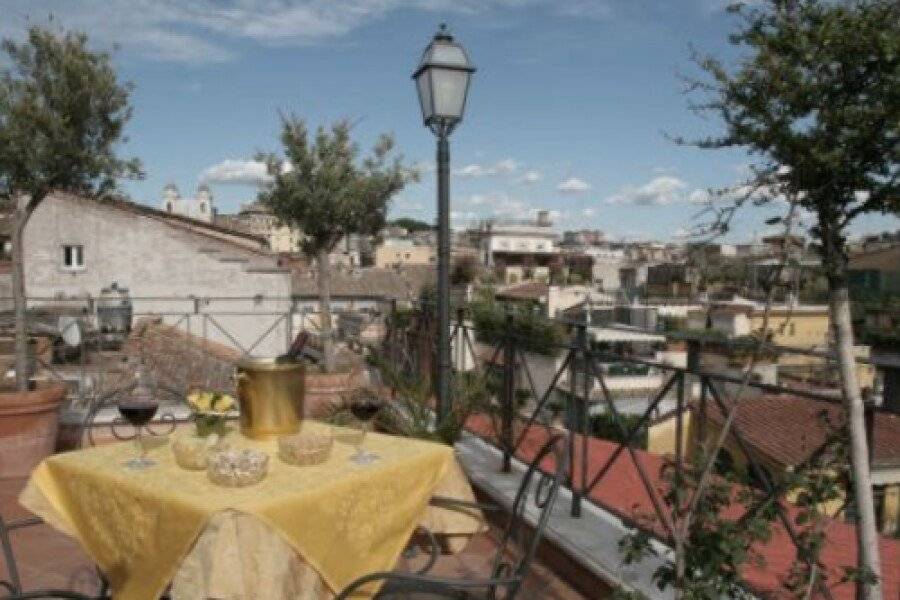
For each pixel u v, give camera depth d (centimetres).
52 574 338
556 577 343
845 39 203
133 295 1853
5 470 460
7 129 457
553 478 252
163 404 517
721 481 245
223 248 1923
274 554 213
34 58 468
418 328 631
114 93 487
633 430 328
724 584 229
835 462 232
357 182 700
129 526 232
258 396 279
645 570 306
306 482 237
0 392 475
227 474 229
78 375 703
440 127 471
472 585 222
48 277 1836
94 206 1844
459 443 509
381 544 259
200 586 207
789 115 218
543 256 8094
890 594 330
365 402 306
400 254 7369
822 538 233
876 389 219
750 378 238
